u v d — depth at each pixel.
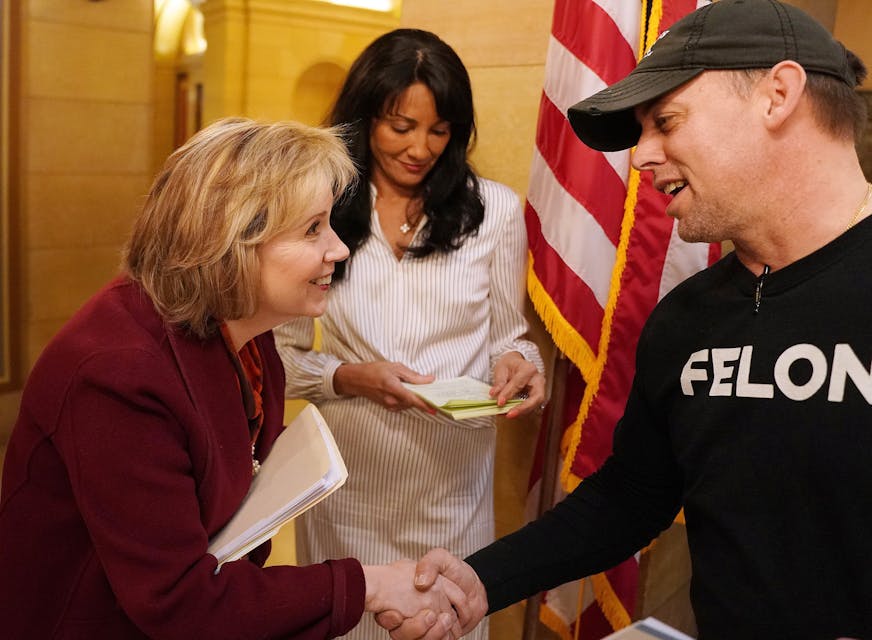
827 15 2.52
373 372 1.92
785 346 1.17
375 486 2.04
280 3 6.33
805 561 1.13
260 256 1.21
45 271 4.91
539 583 1.53
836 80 1.16
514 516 2.67
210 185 1.17
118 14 4.95
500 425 2.68
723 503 1.22
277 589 1.19
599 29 2.13
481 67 2.59
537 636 2.71
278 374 1.50
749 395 1.19
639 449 1.47
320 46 6.60
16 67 4.63
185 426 1.17
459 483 2.06
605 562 1.56
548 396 2.47
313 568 1.24
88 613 1.20
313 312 1.28
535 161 2.27
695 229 1.24
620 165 2.16
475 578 1.47
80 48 4.85
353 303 2.01
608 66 2.13
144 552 1.10
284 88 6.52
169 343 1.20
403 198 2.05
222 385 1.26
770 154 1.17
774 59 1.15
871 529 1.08
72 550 1.19
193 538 1.14
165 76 7.74
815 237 1.17
